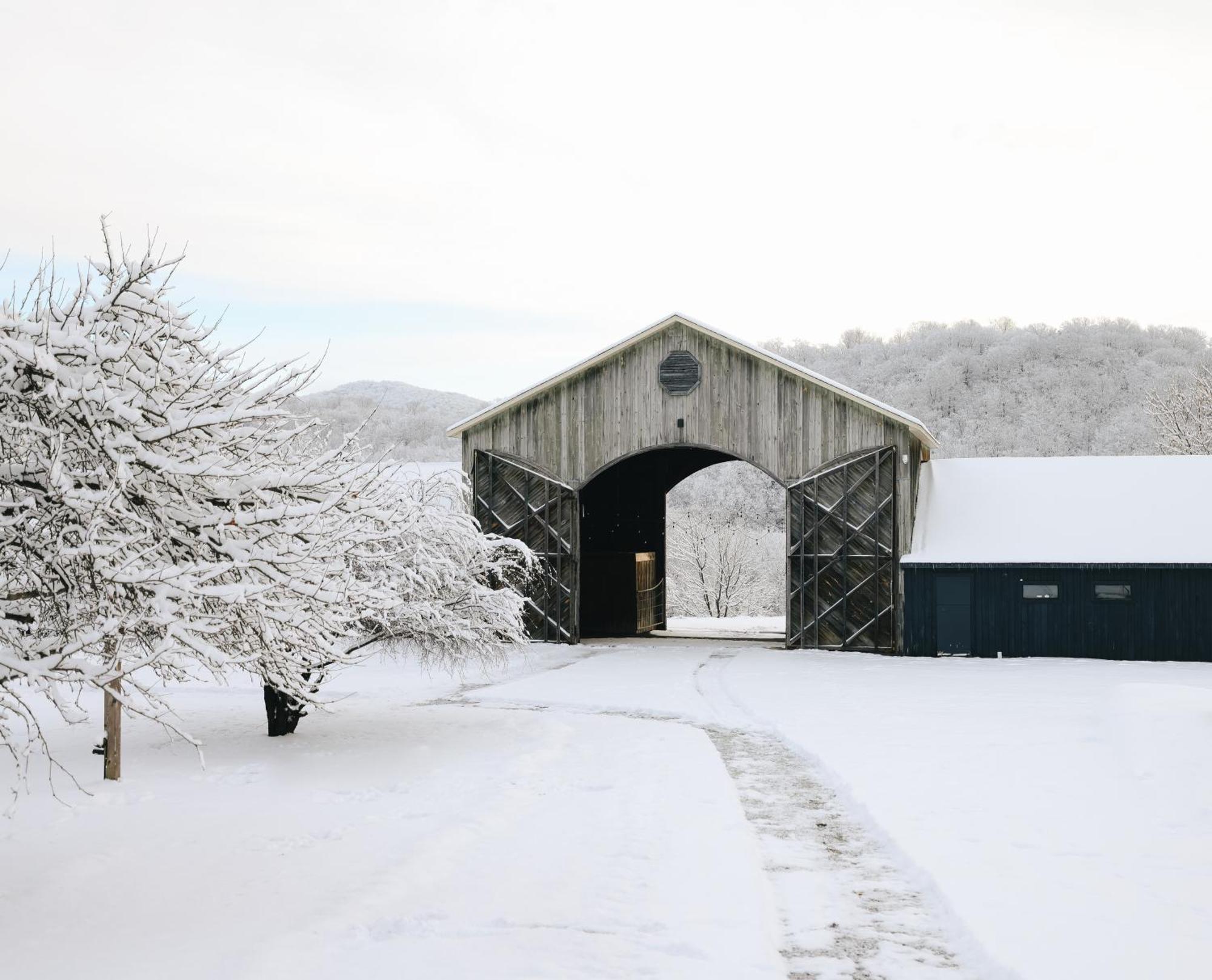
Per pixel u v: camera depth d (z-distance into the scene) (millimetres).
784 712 20859
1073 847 10836
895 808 12648
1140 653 29672
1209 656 29188
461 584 19234
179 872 10312
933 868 10164
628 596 40219
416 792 14156
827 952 8414
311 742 18141
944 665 28828
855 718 20000
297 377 9469
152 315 9219
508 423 35406
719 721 20547
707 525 68438
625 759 16391
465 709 22219
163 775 15414
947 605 30859
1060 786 13672
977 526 32844
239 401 9219
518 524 35188
